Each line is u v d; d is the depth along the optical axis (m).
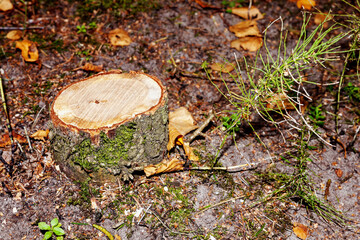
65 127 1.18
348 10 1.61
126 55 1.51
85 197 1.24
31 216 1.22
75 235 1.19
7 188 1.25
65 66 1.48
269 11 1.63
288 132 1.37
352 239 1.20
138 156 1.23
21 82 1.44
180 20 1.59
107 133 1.17
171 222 1.21
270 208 1.24
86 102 1.21
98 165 1.22
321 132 1.37
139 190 1.25
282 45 1.53
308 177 1.29
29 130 1.34
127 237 1.20
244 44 1.53
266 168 1.30
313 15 1.61
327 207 1.24
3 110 1.38
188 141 1.32
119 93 1.22
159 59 1.50
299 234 1.20
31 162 1.29
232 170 1.30
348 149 1.34
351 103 1.42
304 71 1.47
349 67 1.49
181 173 1.29
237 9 1.60
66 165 1.25
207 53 1.52
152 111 1.19
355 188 1.28
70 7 1.62
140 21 1.58
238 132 1.37
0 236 1.19
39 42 1.53
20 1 1.63
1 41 1.53
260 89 1.22
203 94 1.44
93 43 1.53
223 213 1.23
